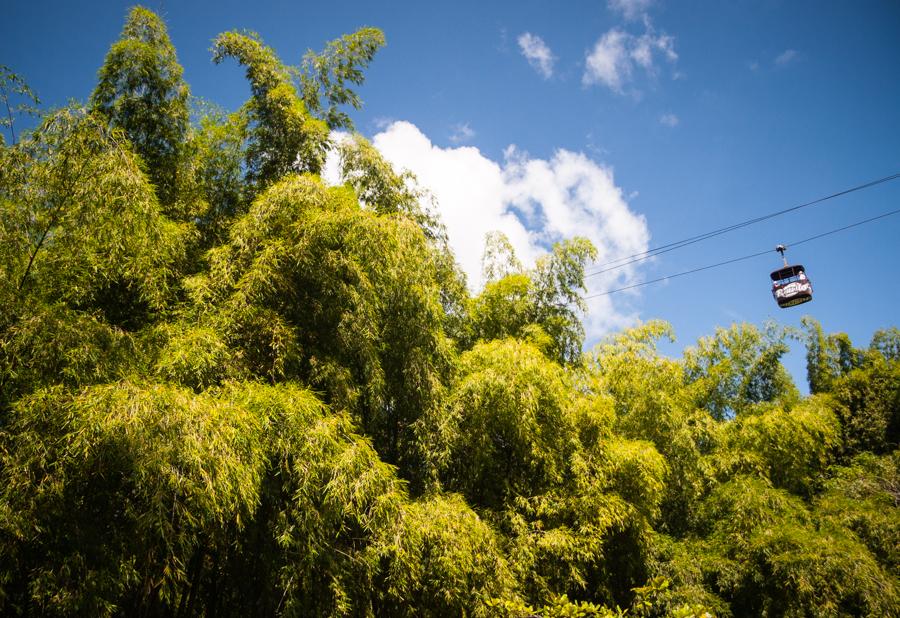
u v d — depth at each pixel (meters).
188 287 7.06
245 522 6.37
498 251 11.78
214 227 8.84
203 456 5.10
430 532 6.89
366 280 7.73
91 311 6.51
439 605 7.23
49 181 6.06
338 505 6.26
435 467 8.55
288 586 6.03
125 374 5.66
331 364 7.46
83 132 6.29
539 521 8.60
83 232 6.04
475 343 10.87
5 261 5.75
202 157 9.12
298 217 7.45
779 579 10.25
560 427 9.46
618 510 9.09
